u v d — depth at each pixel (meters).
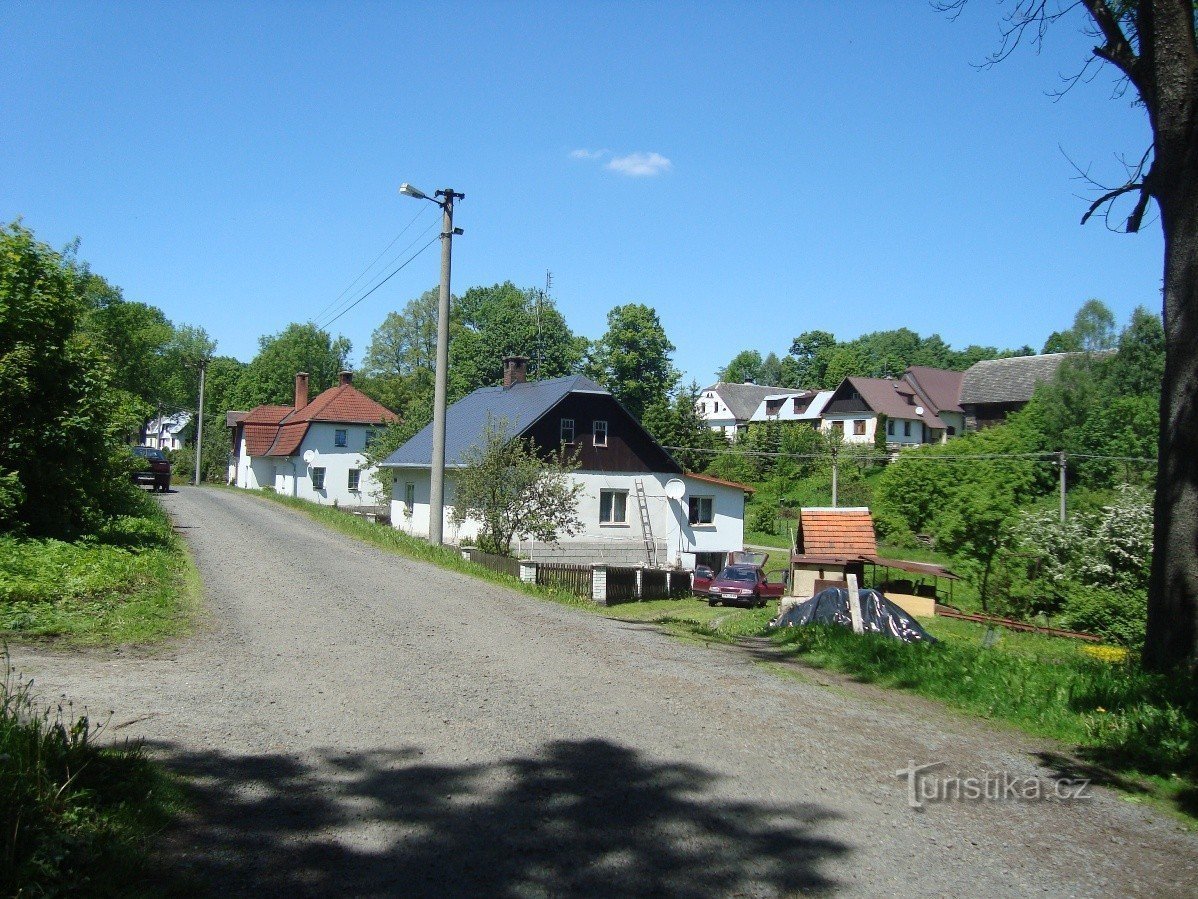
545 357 69.19
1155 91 9.70
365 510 49.22
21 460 14.94
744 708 8.05
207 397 95.06
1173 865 5.11
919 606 24.62
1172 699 8.06
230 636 10.36
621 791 5.78
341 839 4.84
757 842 5.09
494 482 23.80
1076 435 44.12
